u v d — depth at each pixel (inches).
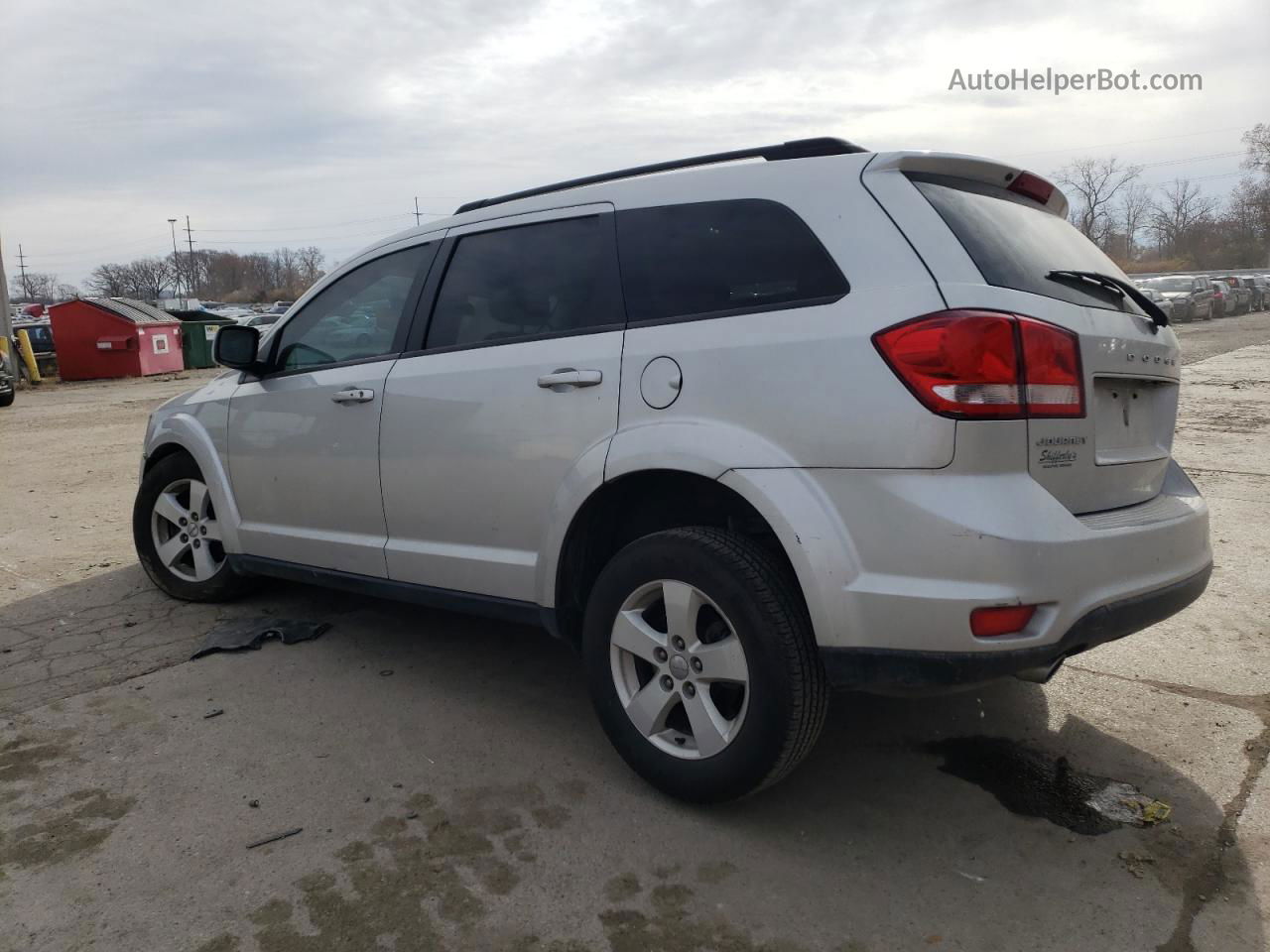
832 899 98.2
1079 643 97.3
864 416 98.1
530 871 103.1
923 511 94.8
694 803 113.9
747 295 111.6
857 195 107.6
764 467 103.7
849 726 137.1
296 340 167.6
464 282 142.2
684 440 109.7
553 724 138.5
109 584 208.1
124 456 410.3
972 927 93.7
